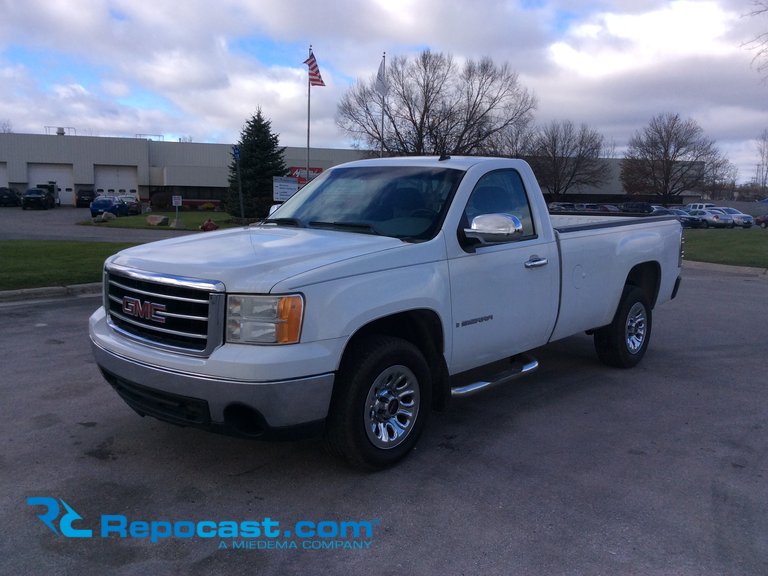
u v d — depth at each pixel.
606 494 3.71
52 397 5.21
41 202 51.47
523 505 3.55
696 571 2.95
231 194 42.50
